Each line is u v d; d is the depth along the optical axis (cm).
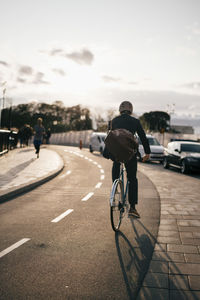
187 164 1417
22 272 315
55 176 1134
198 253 378
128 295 271
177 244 411
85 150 3192
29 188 858
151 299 264
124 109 485
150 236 447
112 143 429
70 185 938
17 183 867
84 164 1634
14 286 284
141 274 315
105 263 343
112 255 368
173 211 614
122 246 401
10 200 702
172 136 4128
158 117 8712
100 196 762
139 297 268
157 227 498
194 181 1143
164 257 363
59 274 312
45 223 508
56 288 282
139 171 1411
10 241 414
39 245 399
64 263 341
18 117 9756
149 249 391
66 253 372
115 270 324
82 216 558
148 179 1138
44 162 1500
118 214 472
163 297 268
